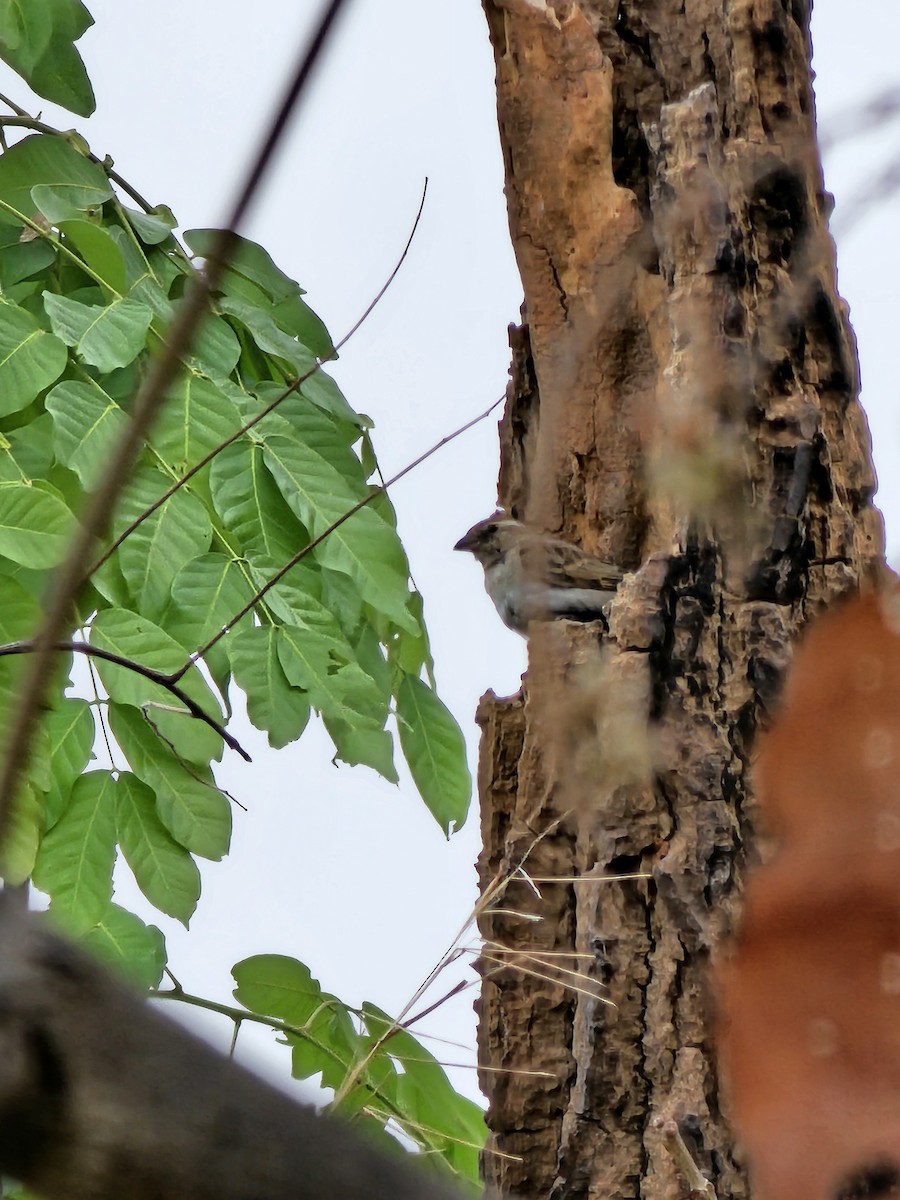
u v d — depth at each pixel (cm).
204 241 978
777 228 765
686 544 713
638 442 799
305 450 895
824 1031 196
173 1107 159
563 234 847
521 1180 737
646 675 692
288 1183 158
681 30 848
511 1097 747
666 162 783
